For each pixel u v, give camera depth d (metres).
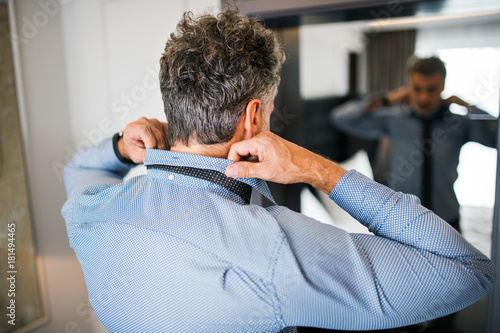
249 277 0.52
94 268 0.61
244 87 0.57
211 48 0.56
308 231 0.53
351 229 2.40
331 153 3.45
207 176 0.58
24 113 1.53
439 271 0.52
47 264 1.69
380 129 2.56
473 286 0.54
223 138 0.59
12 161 1.53
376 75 3.48
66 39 1.61
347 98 3.59
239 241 0.53
